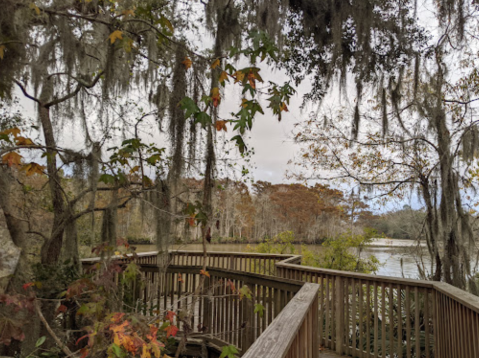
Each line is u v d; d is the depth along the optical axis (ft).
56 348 9.18
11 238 7.55
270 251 29.19
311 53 16.31
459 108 21.11
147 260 16.96
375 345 11.12
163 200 11.08
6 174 7.88
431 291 10.16
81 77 12.17
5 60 7.16
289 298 9.82
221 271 12.49
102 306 8.09
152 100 13.19
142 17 10.28
